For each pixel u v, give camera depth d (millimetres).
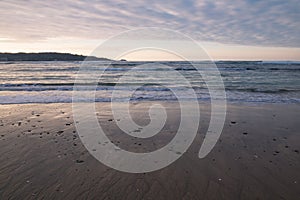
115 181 4035
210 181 4078
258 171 4473
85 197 3541
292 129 7422
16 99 12883
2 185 3859
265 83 22016
